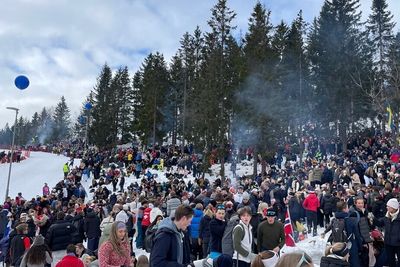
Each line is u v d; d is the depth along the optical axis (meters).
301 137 41.09
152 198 17.30
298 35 46.22
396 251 9.35
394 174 21.33
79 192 28.17
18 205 22.62
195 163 37.06
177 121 60.06
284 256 3.06
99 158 42.41
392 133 37.00
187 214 5.26
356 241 8.93
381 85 42.16
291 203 16.02
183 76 60.50
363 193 15.84
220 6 44.75
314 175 22.95
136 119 63.34
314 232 15.57
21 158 58.84
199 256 11.48
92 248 13.90
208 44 45.00
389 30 52.72
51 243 12.05
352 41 45.22
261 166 37.94
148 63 65.19
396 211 9.41
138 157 40.22
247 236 7.74
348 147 41.72
